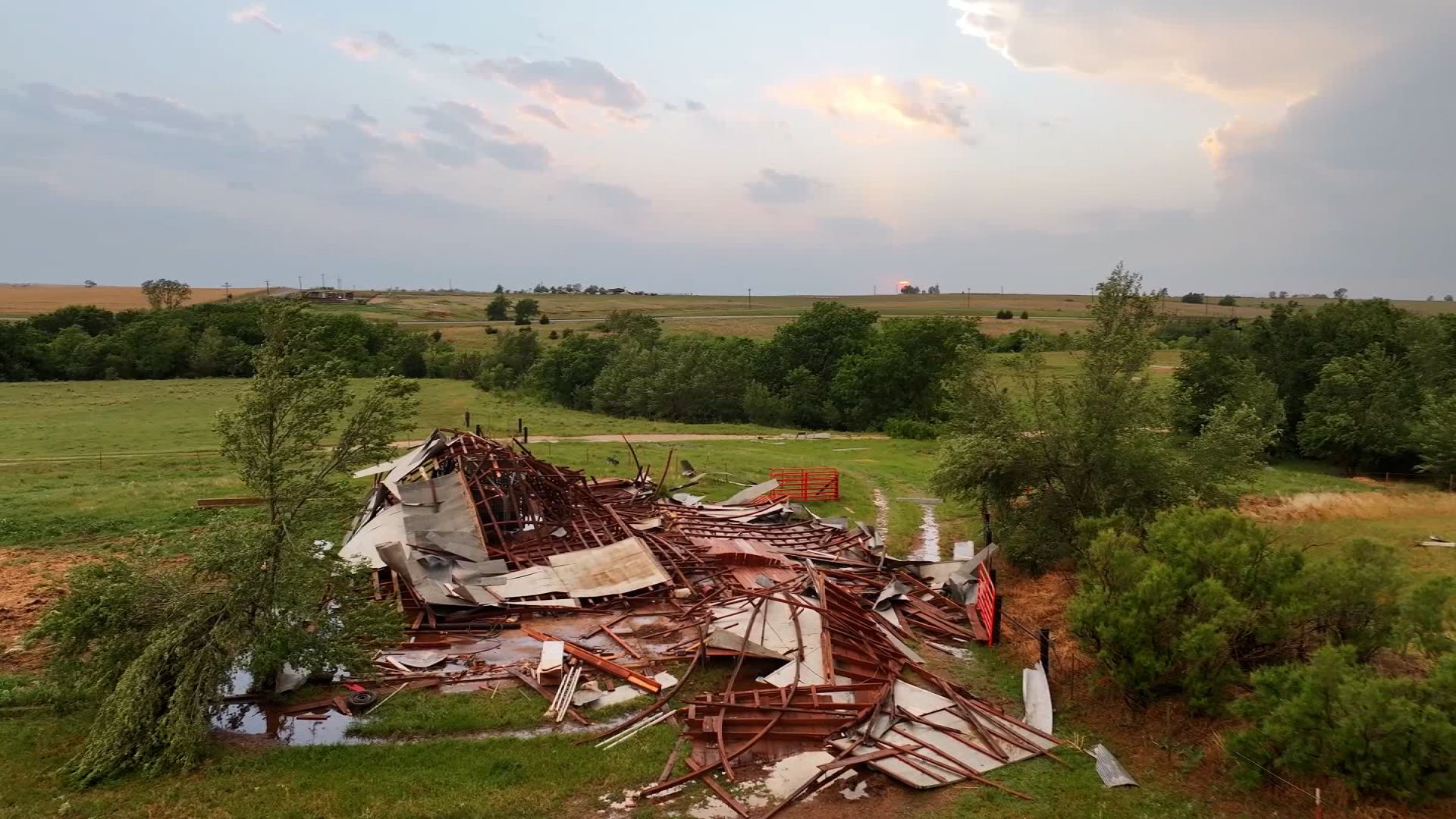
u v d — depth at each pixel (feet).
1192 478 63.36
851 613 54.44
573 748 39.06
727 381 211.61
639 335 265.95
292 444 44.57
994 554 69.10
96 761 35.73
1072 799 35.22
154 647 38.32
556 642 50.34
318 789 35.12
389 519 67.05
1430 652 39.52
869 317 228.84
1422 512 92.48
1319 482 126.82
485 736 40.65
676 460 130.82
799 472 109.91
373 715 42.11
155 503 88.12
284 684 44.01
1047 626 55.77
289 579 41.93
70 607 39.58
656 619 56.95
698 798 34.96
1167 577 42.22
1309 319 161.27
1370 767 31.58
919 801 35.01
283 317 44.78
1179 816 33.71
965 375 73.05
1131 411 64.23
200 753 37.58
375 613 44.88
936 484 73.46
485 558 62.95
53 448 128.88
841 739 39.45
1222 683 39.81
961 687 46.11
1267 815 33.42
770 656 46.93
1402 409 133.49
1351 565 41.81
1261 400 139.74
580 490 81.30
